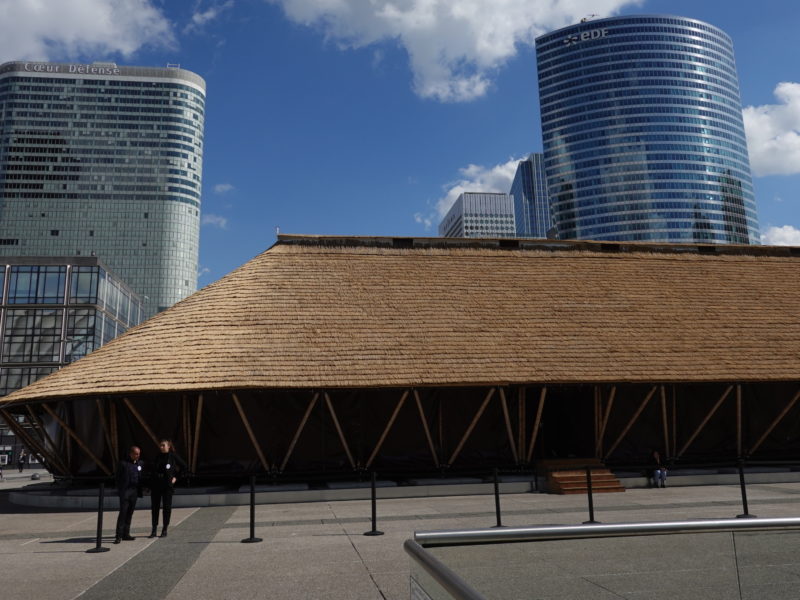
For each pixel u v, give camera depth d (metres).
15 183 197.38
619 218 196.25
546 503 18.34
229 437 22.77
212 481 22.89
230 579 9.45
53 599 8.55
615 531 4.80
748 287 30.83
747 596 5.00
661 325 26.70
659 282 30.50
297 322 24.47
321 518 16.16
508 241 32.62
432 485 21.88
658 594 4.83
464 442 23.66
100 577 9.80
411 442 23.72
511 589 4.54
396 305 26.23
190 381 21.19
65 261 73.94
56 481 25.14
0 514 19.48
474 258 30.91
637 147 199.38
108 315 78.81
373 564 10.23
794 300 29.89
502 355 23.81
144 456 22.42
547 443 28.70
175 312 25.62
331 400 23.39
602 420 24.56
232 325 24.08
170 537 13.62
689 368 24.06
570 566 4.70
